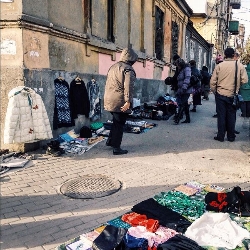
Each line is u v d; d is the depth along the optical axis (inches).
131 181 157.1
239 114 431.2
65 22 228.8
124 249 92.7
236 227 107.6
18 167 172.1
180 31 658.8
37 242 100.9
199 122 346.9
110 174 166.4
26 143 195.6
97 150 214.8
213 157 202.4
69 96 236.7
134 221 111.3
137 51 390.9
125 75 190.1
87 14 259.9
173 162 190.1
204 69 514.9
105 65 305.7
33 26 187.6
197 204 126.6
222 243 98.8
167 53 561.0
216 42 1186.0
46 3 199.8
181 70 318.3
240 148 227.5
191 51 816.9
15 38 182.2
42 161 184.2
